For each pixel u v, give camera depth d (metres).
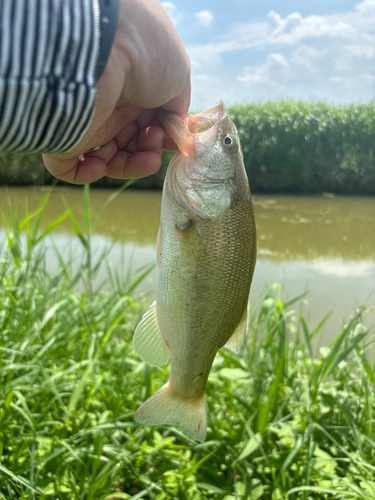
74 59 0.18
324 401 0.50
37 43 0.17
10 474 0.33
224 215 0.31
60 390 0.48
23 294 0.58
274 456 0.42
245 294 0.32
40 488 0.37
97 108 0.23
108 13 0.19
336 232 1.55
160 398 0.33
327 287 0.98
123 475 0.42
